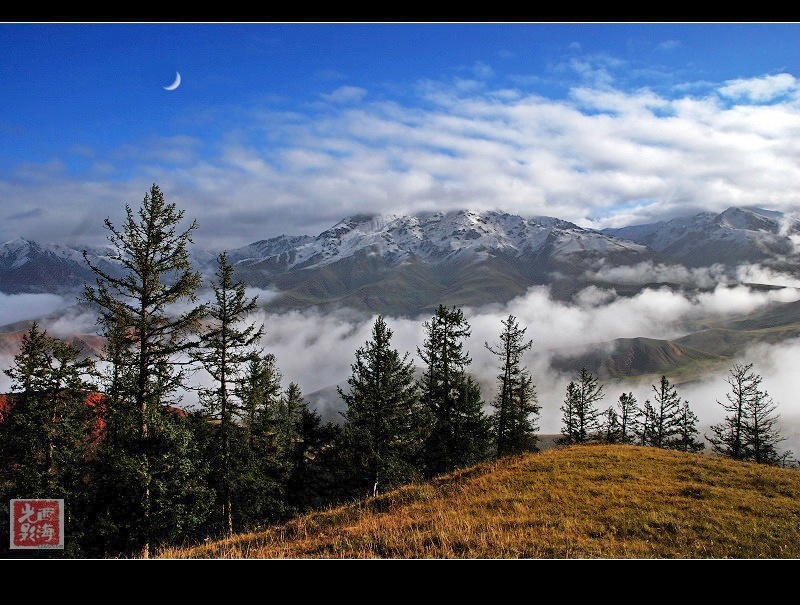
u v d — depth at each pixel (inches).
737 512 632.4
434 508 677.9
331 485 1598.2
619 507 650.8
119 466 784.3
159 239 837.8
